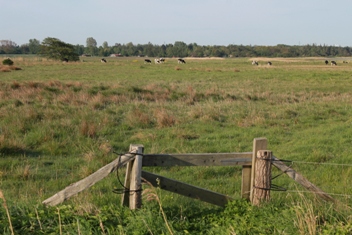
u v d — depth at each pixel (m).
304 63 91.12
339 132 14.21
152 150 11.05
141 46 197.62
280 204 6.31
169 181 5.95
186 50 179.25
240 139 13.03
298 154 11.19
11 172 9.41
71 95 18.70
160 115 14.86
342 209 5.89
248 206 5.97
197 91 22.91
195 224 5.46
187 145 12.03
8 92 18.75
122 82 29.36
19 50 164.00
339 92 27.27
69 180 8.95
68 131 12.71
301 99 22.41
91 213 5.45
